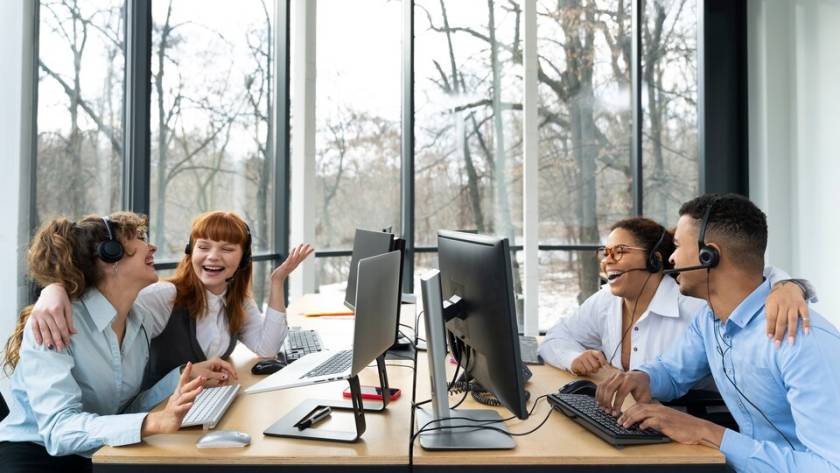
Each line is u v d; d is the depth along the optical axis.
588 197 4.71
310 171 4.35
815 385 1.19
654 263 1.86
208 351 2.03
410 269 4.73
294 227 4.38
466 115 4.89
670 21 4.45
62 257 1.50
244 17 4.19
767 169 4.02
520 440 1.30
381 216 4.85
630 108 4.61
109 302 1.59
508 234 4.95
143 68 3.24
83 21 2.92
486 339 1.26
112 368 1.61
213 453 1.21
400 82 4.89
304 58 4.30
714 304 1.43
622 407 1.58
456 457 1.20
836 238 3.56
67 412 1.36
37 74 2.66
